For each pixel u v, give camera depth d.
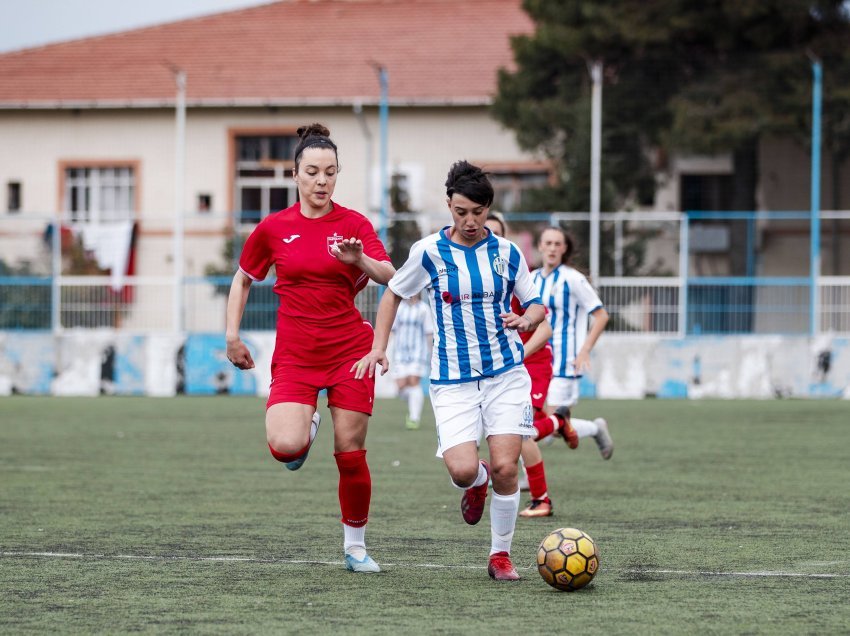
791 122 70.12
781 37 74.38
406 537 18.39
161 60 90.50
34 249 62.44
